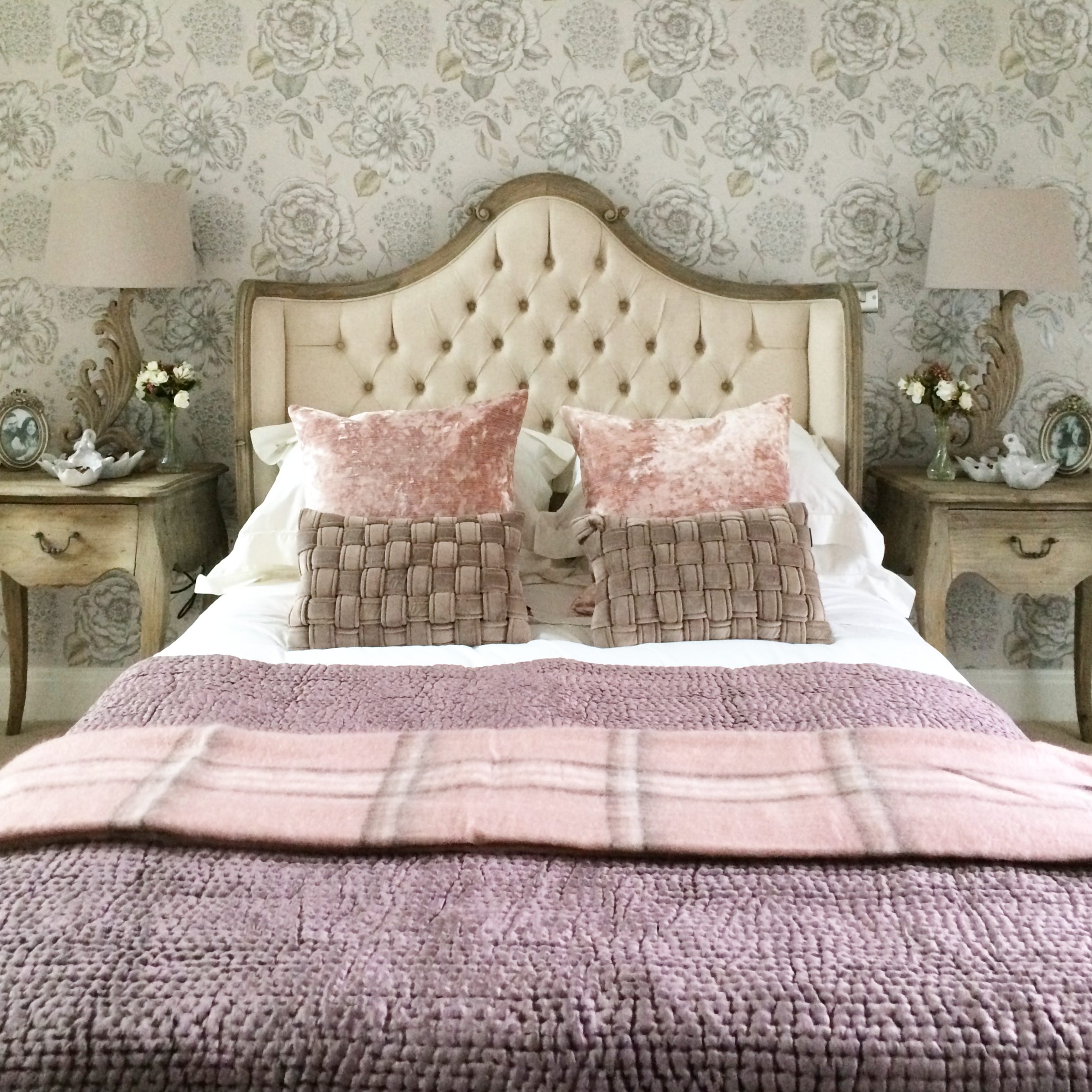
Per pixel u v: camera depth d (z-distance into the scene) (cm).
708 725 164
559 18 283
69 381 298
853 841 128
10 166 288
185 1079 103
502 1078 102
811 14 284
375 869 125
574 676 185
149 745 152
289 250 293
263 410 279
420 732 158
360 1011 104
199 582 244
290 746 153
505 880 123
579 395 284
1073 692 318
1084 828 132
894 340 301
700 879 124
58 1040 103
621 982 107
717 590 214
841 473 282
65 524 260
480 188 291
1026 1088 101
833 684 179
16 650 295
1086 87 289
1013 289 267
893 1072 101
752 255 295
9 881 123
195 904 119
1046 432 290
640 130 289
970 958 111
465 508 232
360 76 285
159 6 281
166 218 267
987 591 313
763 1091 101
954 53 287
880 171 292
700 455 237
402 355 282
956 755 149
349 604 211
